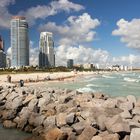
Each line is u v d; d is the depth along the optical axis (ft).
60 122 47.37
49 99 67.41
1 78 253.65
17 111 62.23
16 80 228.43
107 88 185.37
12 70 513.86
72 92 82.79
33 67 637.71
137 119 43.70
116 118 41.42
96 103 59.98
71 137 41.65
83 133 40.47
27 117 53.78
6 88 103.04
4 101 75.66
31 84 202.80
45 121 49.57
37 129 49.21
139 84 237.66
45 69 605.31
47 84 217.15
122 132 37.86
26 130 51.11
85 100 65.41
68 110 55.72
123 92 152.56
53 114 57.21
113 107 54.60
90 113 49.11
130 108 52.34
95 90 161.89
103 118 43.47
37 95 74.64
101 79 348.38
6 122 55.21
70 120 46.65
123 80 320.70
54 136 42.16
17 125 54.08
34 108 61.00
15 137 47.03
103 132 40.14
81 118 48.67
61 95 74.28
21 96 72.90
